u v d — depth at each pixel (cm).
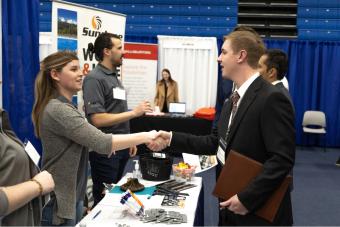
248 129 141
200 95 701
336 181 483
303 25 706
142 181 230
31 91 297
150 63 662
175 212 176
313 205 392
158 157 235
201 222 233
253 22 725
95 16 356
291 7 708
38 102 176
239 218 144
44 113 172
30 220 138
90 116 260
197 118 563
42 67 175
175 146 195
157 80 695
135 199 179
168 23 736
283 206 143
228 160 143
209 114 561
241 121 144
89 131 170
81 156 183
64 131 169
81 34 342
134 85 662
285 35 719
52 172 173
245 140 141
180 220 168
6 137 135
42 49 661
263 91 141
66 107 170
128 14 738
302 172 526
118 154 273
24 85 291
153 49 661
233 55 148
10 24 280
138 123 572
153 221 168
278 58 246
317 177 501
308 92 699
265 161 140
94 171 274
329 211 375
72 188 175
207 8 725
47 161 175
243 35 148
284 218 143
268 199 138
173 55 698
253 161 138
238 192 140
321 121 656
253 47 147
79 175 183
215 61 688
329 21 697
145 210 177
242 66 148
